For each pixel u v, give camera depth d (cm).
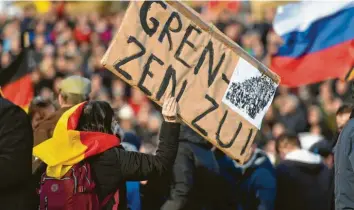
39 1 5362
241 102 1480
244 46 4328
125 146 1855
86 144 1397
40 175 1430
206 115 1445
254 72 1493
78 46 5003
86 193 1384
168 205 1847
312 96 3597
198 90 1437
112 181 1398
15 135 1273
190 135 1881
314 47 2141
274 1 4500
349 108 1950
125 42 1385
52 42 4950
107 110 1466
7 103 1280
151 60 1401
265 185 1983
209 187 1906
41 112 1875
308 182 2059
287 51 2170
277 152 2234
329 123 3300
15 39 3253
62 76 4075
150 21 1400
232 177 1962
